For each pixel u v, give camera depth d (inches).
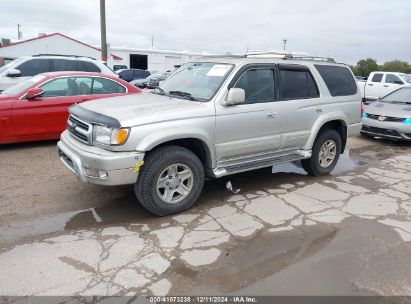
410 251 146.4
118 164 152.0
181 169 171.9
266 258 137.5
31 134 274.5
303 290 119.3
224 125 179.8
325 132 235.9
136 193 163.2
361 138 389.4
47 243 144.3
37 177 218.7
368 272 130.7
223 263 133.2
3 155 260.5
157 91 209.8
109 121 154.6
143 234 153.4
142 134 154.9
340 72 247.4
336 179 237.1
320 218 173.9
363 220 173.5
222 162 187.6
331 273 129.3
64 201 186.2
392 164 282.0
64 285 118.2
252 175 239.8
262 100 197.6
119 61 1331.2
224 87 182.1
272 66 204.2
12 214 169.8
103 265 129.9
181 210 174.1
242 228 161.2
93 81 299.4
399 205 193.8
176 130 163.0
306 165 239.3
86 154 157.0
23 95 270.8
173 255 137.5
